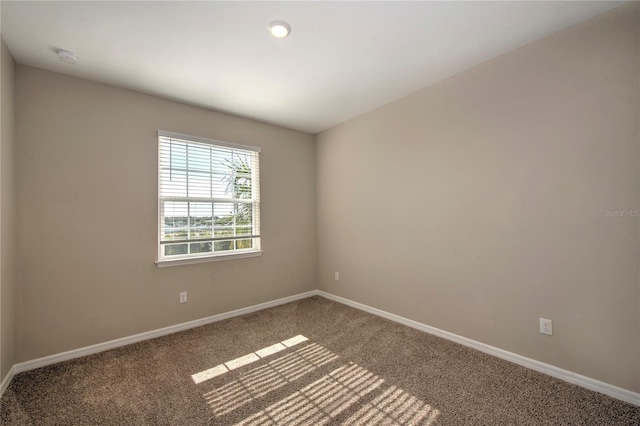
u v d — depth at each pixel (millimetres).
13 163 2094
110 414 1685
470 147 2439
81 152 2412
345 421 1621
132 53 2104
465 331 2502
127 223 2619
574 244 1908
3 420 1636
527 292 2121
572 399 1762
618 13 1729
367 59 2260
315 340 2658
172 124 2912
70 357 2326
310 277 4121
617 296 1752
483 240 2365
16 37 1885
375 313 3320
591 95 1830
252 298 3486
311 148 4160
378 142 3258
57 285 2295
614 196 1755
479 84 2369
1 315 1873
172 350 2479
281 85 2666
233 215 3365
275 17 1749
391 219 3129
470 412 1671
